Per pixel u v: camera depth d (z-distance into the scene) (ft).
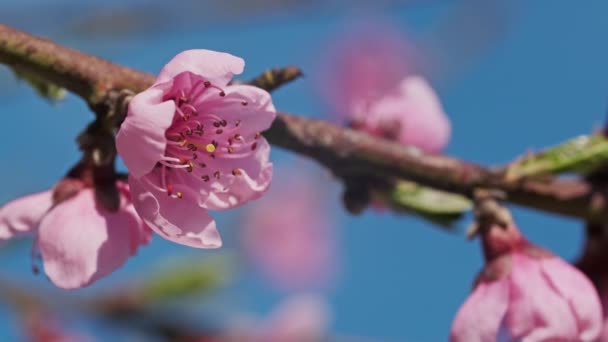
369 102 1.76
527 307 1.54
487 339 1.54
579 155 1.60
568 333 1.53
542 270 1.56
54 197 1.49
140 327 1.95
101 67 1.48
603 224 1.62
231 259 1.97
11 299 1.95
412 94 1.75
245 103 1.47
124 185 1.50
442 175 1.59
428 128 1.74
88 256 1.47
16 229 1.49
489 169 1.60
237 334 2.04
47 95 1.55
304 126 1.57
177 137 1.47
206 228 1.44
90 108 1.48
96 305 1.95
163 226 1.42
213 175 1.46
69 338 1.95
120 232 1.48
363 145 1.58
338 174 1.60
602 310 1.60
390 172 1.59
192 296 1.94
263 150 1.47
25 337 1.94
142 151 1.41
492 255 1.57
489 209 1.58
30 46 1.47
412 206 1.65
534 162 1.60
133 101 1.42
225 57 1.43
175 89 1.47
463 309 1.55
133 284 1.95
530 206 1.60
